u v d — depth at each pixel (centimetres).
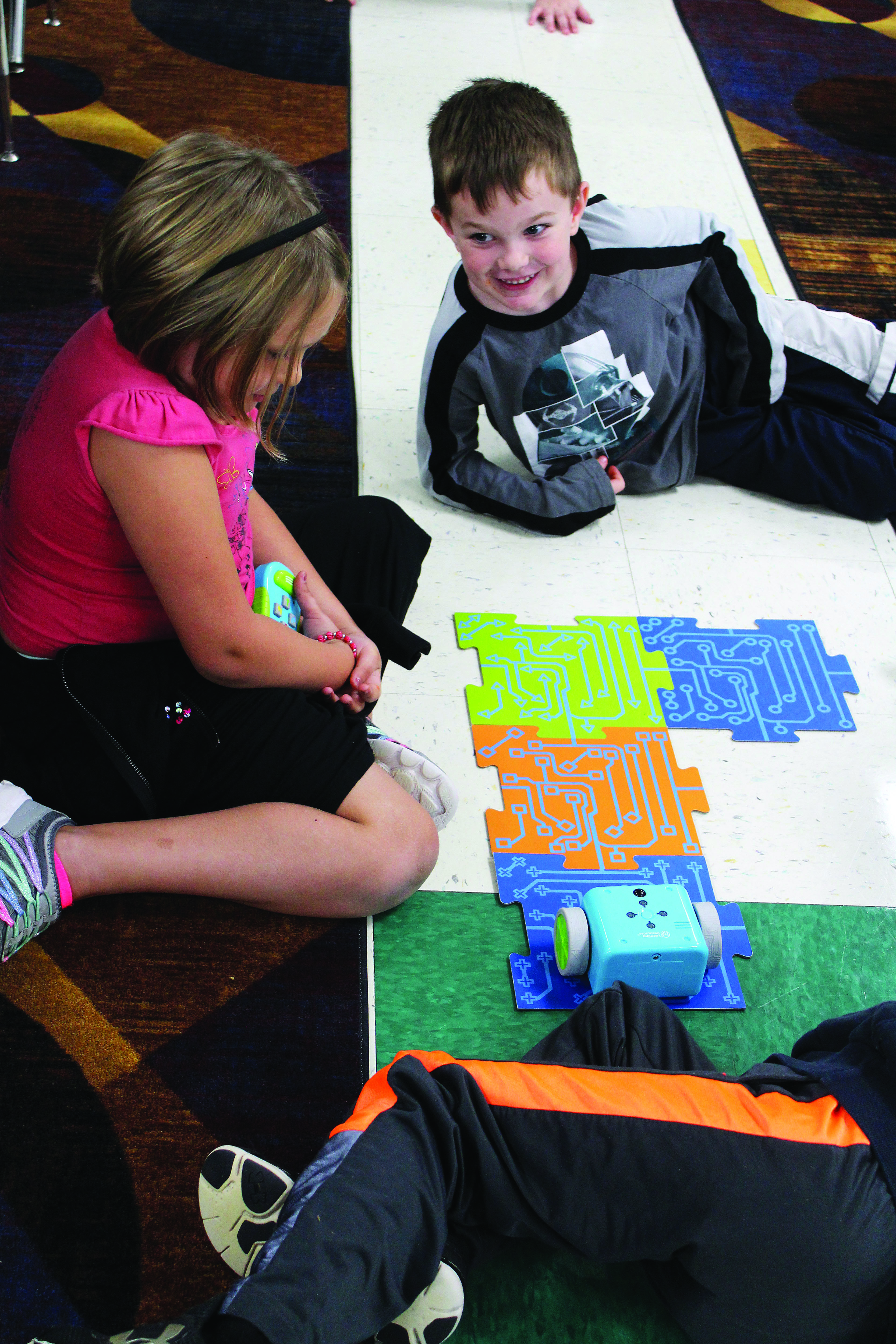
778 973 160
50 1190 132
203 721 146
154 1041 145
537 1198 115
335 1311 99
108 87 303
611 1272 132
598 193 292
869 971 162
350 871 151
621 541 217
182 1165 135
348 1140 112
